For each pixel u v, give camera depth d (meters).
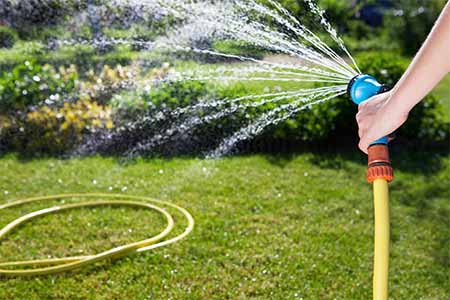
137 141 6.51
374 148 1.93
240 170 6.09
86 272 4.12
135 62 6.99
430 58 1.59
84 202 5.23
